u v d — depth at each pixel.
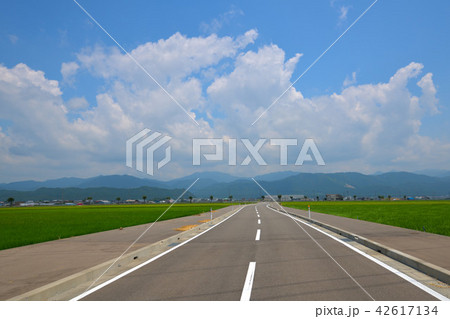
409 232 13.37
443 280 6.07
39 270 7.29
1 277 6.66
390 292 5.45
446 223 18.27
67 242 12.20
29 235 15.46
